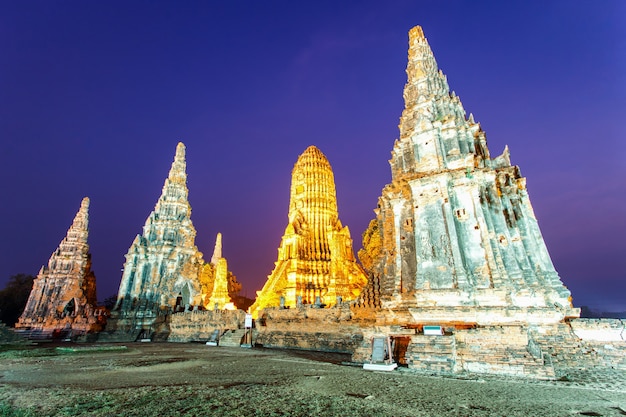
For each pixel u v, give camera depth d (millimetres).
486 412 9492
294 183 71812
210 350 29203
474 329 17062
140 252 52094
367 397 11023
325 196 69125
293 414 9148
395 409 9672
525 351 15461
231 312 40625
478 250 21281
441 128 25672
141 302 49250
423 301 21109
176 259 53562
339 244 56750
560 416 9180
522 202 24766
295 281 57938
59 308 50875
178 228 55844
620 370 15875
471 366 16078
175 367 18125
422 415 9141
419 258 22453
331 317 29188
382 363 17031
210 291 69188
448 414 9266
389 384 13094
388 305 22547
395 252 24453
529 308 18391
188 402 10359
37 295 52656
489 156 27703
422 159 25250
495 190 23297
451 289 20297
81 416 9000
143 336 46688
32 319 50781
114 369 17469
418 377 14594
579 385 13008
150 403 10242
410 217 24562
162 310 49406
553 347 17625
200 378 14531
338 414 9156
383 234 26859
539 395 11438
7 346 33344
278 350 29031
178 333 45750
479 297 19938
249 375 15258
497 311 18906
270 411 9406
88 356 24016
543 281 21531
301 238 63531
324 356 23953
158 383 13391
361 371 16328
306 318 31297
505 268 20953
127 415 9086
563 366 16734
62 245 55844
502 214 22672
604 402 10586
